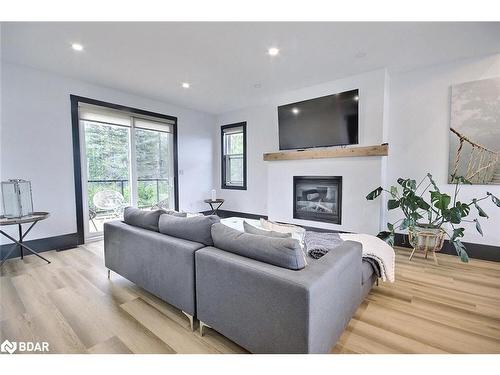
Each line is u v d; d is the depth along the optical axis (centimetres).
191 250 153
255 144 475
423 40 242
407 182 284
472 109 280
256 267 122
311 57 275
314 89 364
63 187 325
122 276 215
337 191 350
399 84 323
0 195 274
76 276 238
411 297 197
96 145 365
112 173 387
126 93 390
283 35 229
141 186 423
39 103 302
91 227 372
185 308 159
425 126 309
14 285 218
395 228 332
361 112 325
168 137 462
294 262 119
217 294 138
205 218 165
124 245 208
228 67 299
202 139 519
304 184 385
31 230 301
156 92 391
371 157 318
